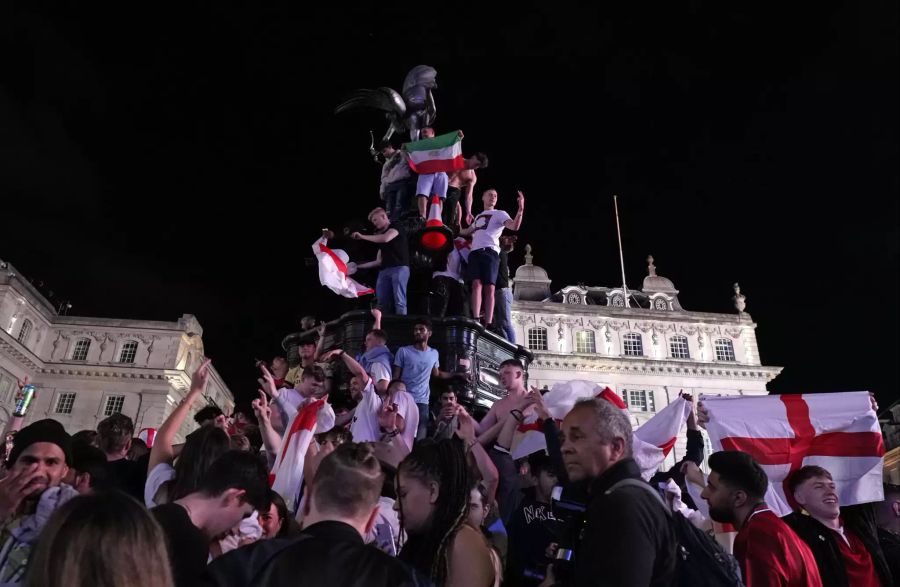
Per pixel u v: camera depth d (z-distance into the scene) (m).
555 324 50.25
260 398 5.34
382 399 6.57
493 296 9.15
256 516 3.43
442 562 2.71
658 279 55.97
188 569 2.25
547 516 4.16
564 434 2.89
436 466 2.88
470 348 8.35
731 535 5.48
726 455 3.63
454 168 10.04
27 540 2.63
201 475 3.21
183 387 53.78
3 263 48.38
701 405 6.07
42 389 50.28
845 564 3.97
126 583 1.51
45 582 1.50
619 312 51.03
